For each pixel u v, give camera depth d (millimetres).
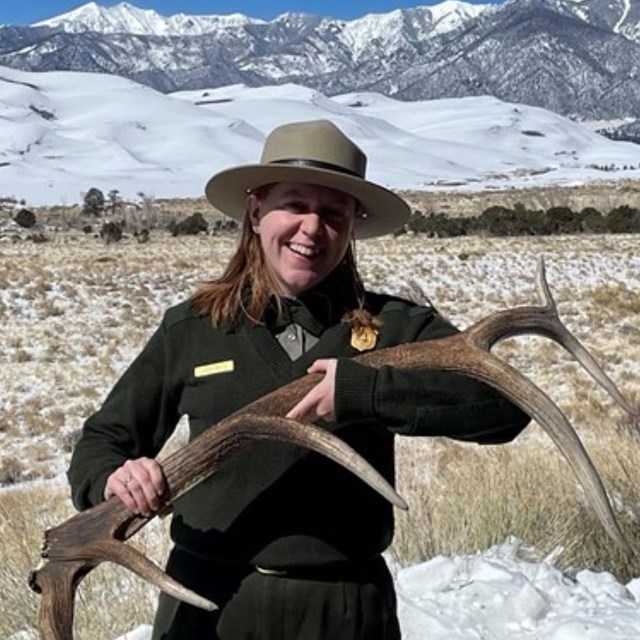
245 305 3062
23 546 6820
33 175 150500
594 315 27703
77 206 108625
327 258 3025
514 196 126000
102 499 2883
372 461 2988
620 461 7668
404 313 3115
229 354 3033
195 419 3043
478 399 2807
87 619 5371
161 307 31469
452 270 40281
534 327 2934
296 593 2924
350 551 2941
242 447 2727
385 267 41031
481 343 2861
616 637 4855
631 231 59500
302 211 3012
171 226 71312
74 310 30266
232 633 2932
